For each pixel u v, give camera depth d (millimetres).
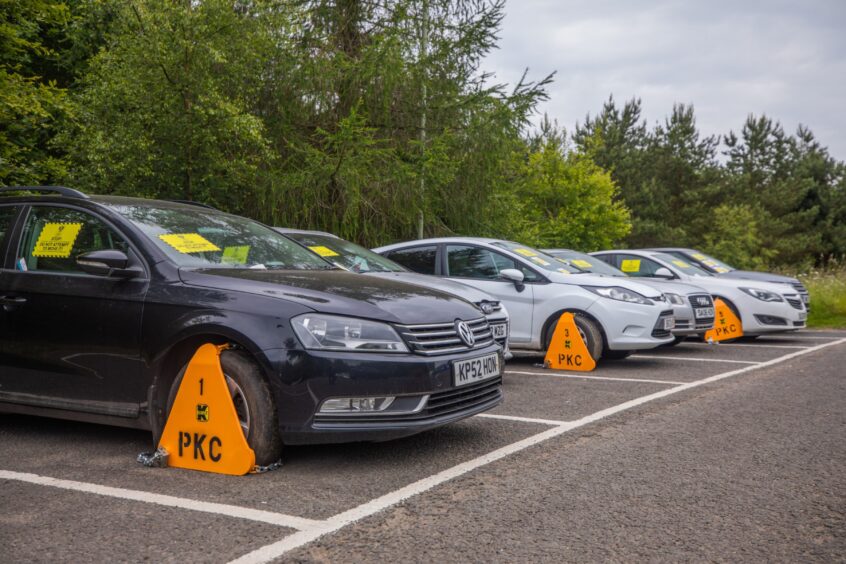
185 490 3801
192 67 12523
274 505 3561
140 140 12344
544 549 3037
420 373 4156
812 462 4410
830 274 21312
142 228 4828
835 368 8734
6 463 4367
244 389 4121
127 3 12477
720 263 14445
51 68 17156
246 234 5438
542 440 4953
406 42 16906
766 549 3053
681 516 3449
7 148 12672
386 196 16391
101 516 3408
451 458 4469
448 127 17156
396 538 3145
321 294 4285
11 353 4887
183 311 4289
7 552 2988
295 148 15688
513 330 9125
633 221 46719
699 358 9961
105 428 5344
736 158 60500
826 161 56125
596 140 32438
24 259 5023
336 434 4008
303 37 16656
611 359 9836
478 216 18219
